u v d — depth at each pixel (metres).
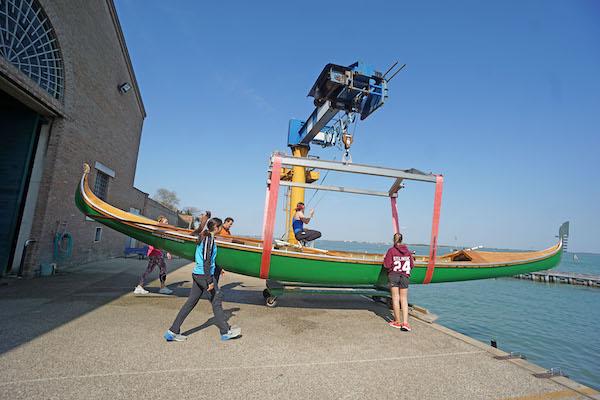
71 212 10.17
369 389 3.10
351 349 4.20
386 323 5.67
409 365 3.77
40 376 2.94
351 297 8.09
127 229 6.36
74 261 10.89
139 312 5.34
